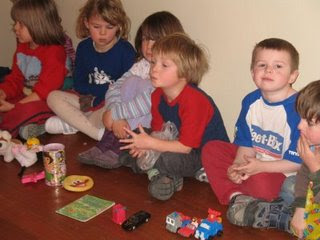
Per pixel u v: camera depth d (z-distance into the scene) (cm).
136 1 199
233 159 154
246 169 141
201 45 181
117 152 176
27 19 201
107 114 178
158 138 159
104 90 201
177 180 158
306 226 126
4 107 201
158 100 165
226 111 182
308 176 127
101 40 190
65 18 234
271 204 136
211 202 152
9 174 169
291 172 142
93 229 134
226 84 179
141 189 159
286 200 139
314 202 124
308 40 153
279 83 137
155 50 153
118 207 138
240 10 165
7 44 264
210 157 154
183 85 157
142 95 172
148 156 158
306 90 123
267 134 147
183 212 145
